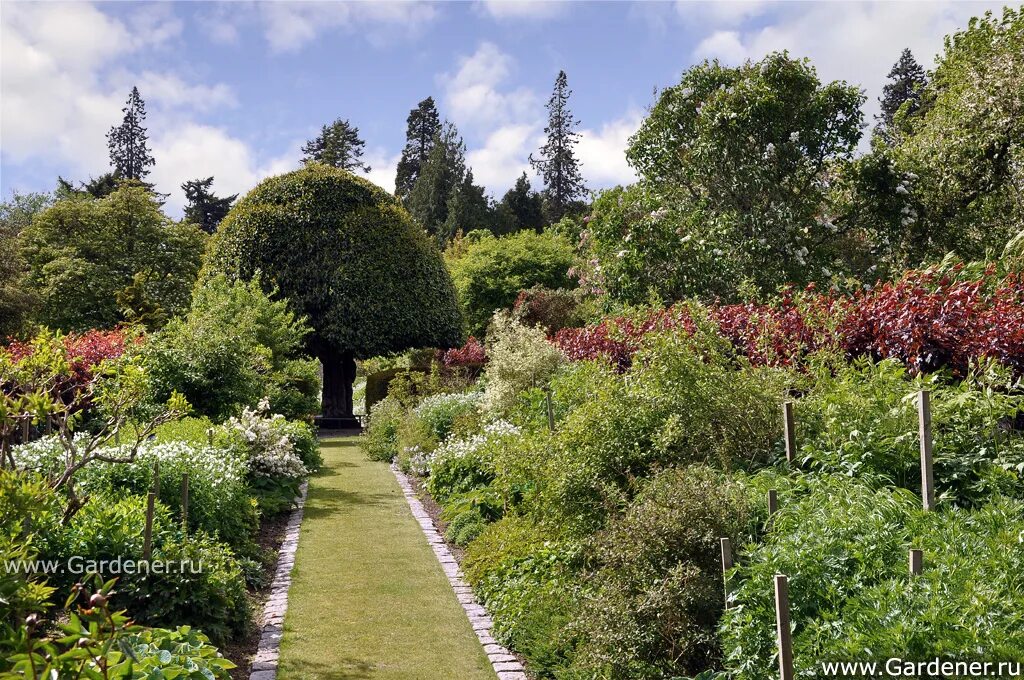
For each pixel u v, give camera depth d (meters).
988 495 5.23
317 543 8.93
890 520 4.62
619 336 11.29
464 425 12.88
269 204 24.39
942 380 6.81
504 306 34.44
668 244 15.73
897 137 20.47
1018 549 3.96
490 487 9.38
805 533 4.43
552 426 9.73
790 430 6.04
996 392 6.35
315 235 24.02
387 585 7.30
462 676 5.27
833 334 7.81
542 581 6.19
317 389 26.81
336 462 15.73
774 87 16.72
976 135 16.52
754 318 9.41
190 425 10.78
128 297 24.30
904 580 3.91
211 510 7.68
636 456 6.54
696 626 4.62
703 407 6.72
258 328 18.44
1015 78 16.06
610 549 5.30
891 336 7.53
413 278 24.80
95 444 5.72
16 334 24.28
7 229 29.09
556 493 6.39
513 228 48.47
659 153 17.69
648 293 15.84
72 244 33.41
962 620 3.51
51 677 3.18
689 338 7.50
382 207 25.14
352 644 5.85
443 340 25.39
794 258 15.71
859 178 16.56
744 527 4.94
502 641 5.84
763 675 3.94
